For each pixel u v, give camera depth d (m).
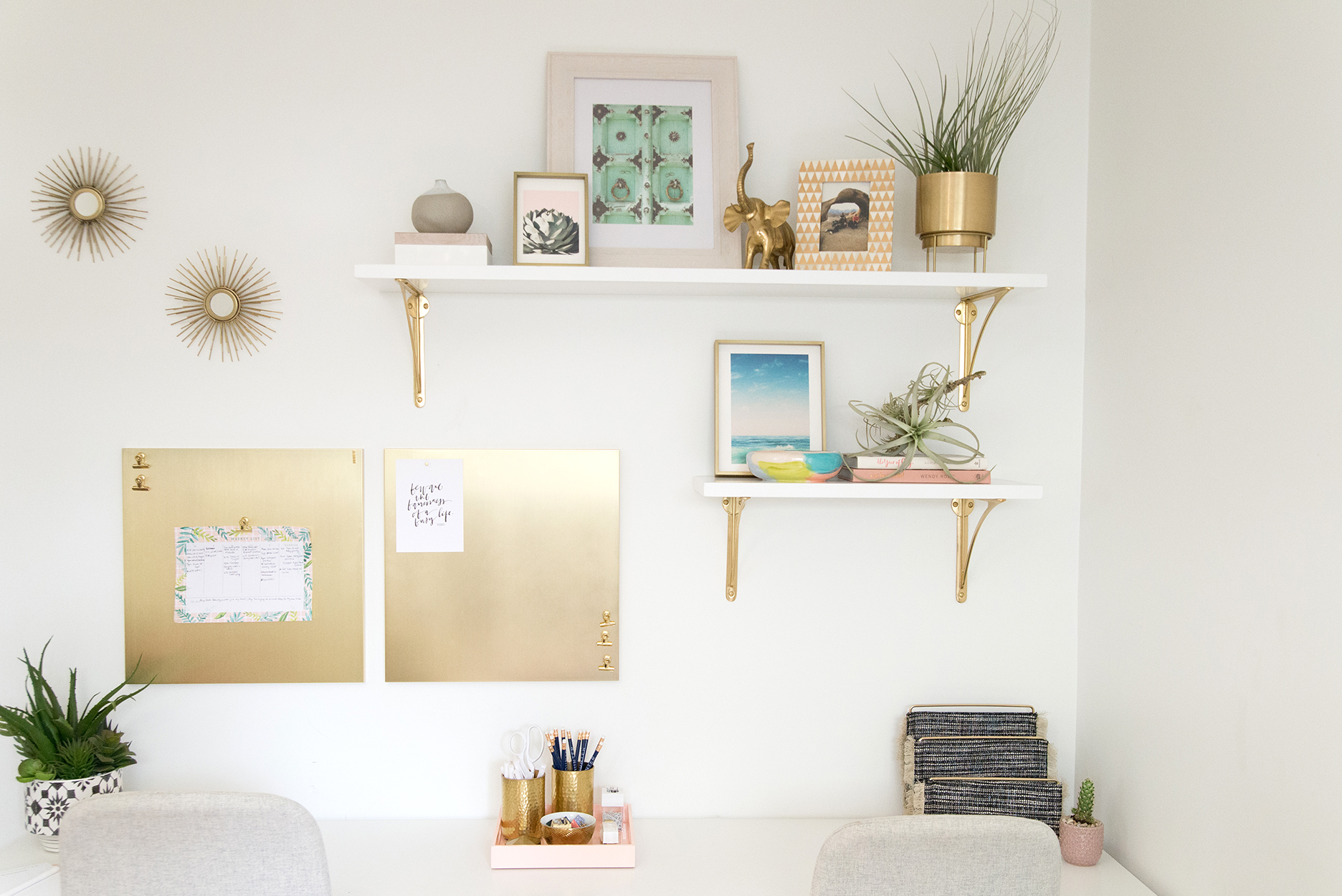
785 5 1.64
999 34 1.64
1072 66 1.64
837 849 1.02
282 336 1.60
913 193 1.65
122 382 1.58
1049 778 1.58
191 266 1.58
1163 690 1.39
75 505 1.58
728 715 1.66
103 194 1.57
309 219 1.59
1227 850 1.23
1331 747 1.04
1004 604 1.67
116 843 1.08
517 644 1.63
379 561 1.62
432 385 1.62
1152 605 1.43
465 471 1.62
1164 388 1.40
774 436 1.63
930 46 1.65
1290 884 1.11
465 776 1.64
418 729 1.63
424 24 1.60
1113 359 1.55
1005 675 1.68
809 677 1.66
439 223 1.46
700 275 1.42
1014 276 1.43
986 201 1.49
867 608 1.67
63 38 1.56
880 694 1.67
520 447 1.63
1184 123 1.35
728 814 1.66
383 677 1.62
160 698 1.60
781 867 1.45
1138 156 1.48
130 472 1.58
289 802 1.09
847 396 1.66
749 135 1.64
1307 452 1.08
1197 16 1.31
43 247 1.57
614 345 1.64
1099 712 1.59
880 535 1.67
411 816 1.63
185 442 1.60
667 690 1.65
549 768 1.64
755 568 1.66
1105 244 1.58
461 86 1.61
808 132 1.64
